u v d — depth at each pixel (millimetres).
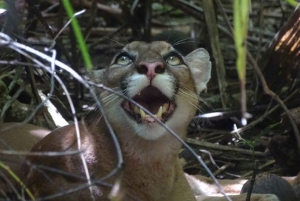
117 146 5105
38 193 7469
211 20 11648
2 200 6367
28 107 10727
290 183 9578
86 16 14594
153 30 15625
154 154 7559
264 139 11461
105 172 7430
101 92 7684
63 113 11945
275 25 15547
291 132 10359
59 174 7457
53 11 14992
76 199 7324
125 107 7441
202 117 11391
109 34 14023
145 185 7609
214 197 9266
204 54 8422
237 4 4551
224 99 12125
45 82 10984
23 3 9375
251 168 11109
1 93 10594
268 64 12188
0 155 8586
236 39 4559
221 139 11797
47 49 5719
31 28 12945
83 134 7664
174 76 7492
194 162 11172
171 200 7898
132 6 12648
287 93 12641
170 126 7512
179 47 12547
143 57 7379
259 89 12438
